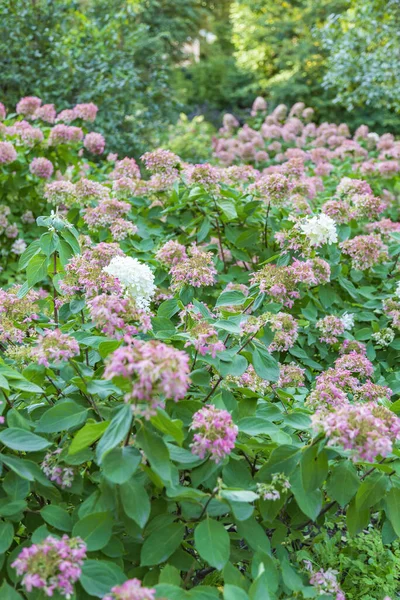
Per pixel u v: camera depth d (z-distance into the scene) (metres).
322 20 18.97
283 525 2.12
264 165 8.50
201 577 2.12
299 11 19.55
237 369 2.16
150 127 10.27
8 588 1.61
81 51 8.82
